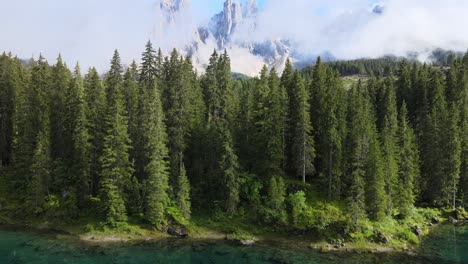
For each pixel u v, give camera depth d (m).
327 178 66.38
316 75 74.00
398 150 67.75
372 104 88.50
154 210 59.31
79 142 62.84
